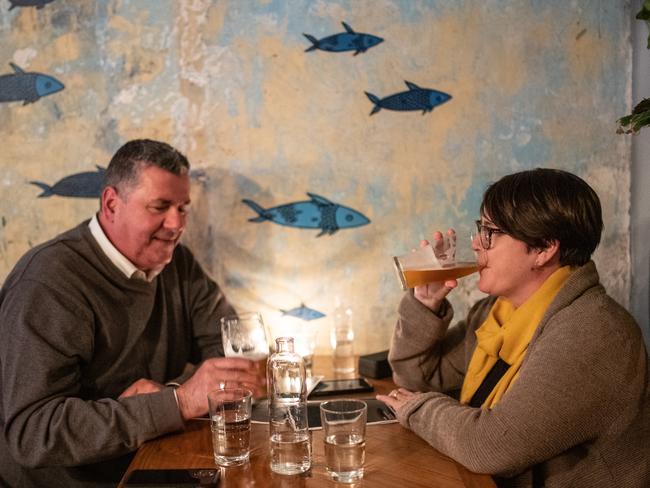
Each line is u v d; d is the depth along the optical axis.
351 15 1.99
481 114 2.03
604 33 2.02
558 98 2.03
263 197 2.03
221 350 1.83
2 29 1.96
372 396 1.57
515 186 1.28
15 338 1.38
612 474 1.15
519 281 1.32
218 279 2.05
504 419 1.12
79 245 1.58
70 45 1.97
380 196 2.04
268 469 1.12
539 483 1.21
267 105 2.01
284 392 1.18
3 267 2.02
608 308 1.19
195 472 1.09
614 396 1.12
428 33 2.00
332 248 2.05
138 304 1.66
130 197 1.56
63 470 1.52
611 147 2.05
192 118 2.01
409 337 1.58
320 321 2.07
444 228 2.06
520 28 2.01
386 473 1.10
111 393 1.61
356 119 2.02
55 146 1.99
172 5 1.97
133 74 1.98
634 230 2.05
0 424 1.50
